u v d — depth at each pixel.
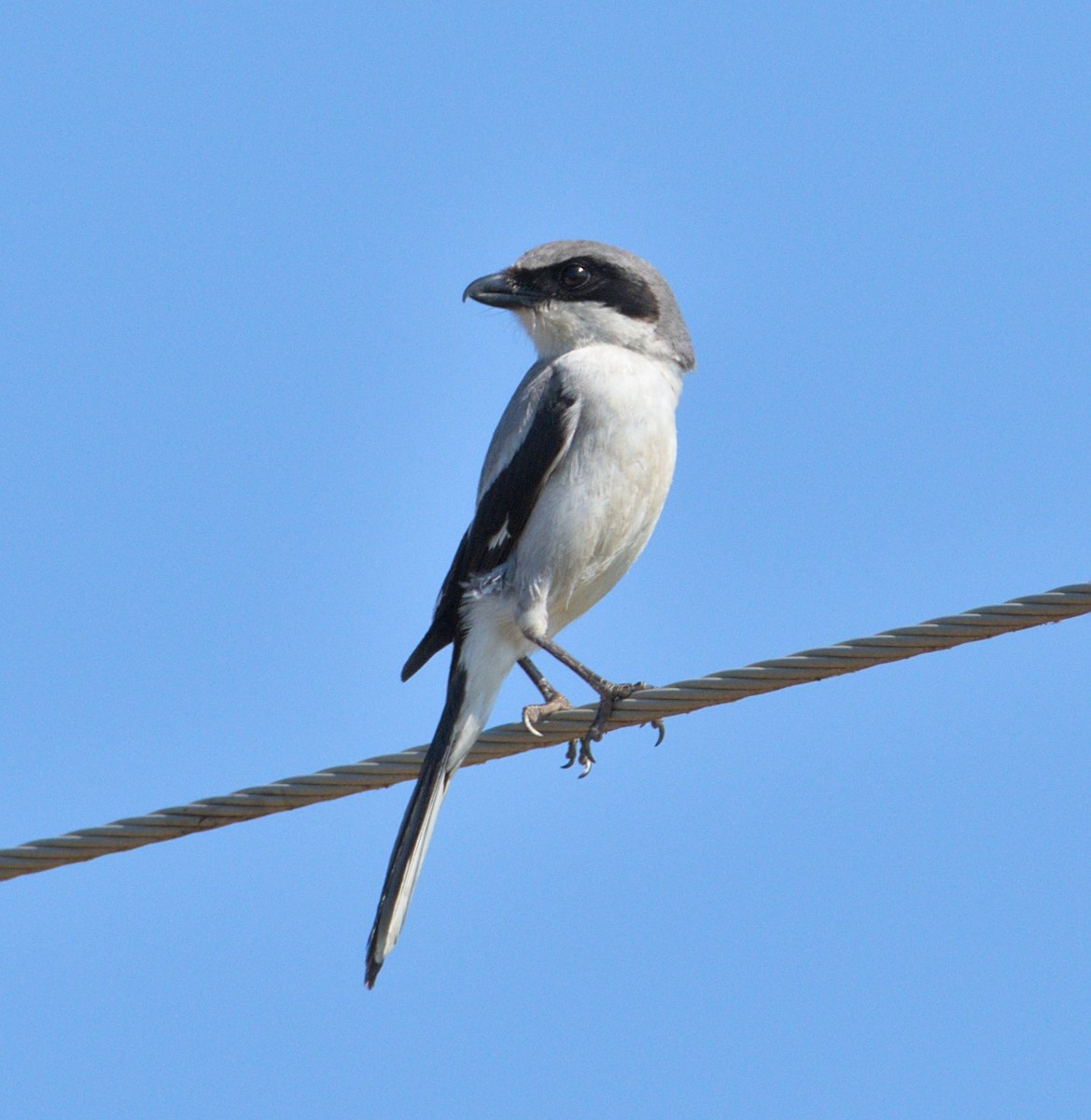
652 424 11.12
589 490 11.02
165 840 9.23
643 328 11.73
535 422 11.19
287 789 9.44
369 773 9.58
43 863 9.03
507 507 11.21
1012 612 8.45
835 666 8.98
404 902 9.98
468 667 11.04
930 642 8.63
